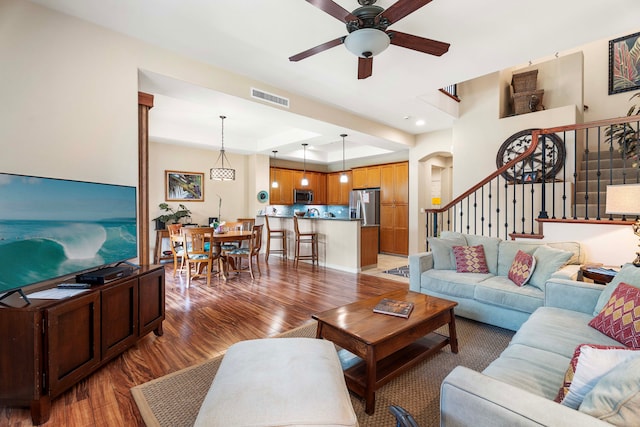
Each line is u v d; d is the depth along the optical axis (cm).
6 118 218
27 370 167
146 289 258
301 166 896
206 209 707
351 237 557
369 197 798
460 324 305
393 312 221
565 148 434
